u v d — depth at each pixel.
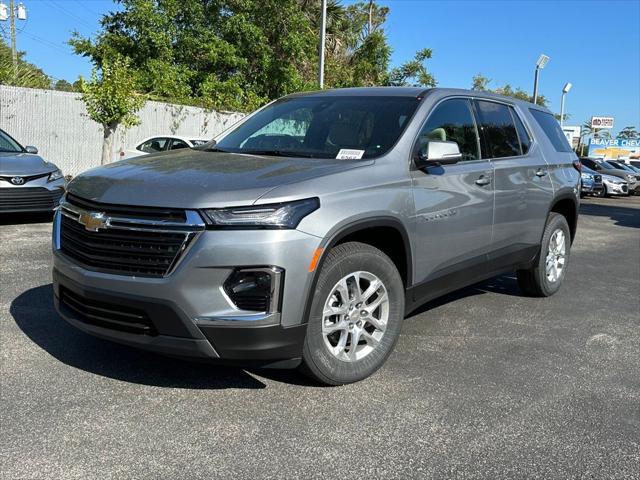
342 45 28.52
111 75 14.09
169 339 3.19
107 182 3.50
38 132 16.48
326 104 4.70
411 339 4.73
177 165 3.72
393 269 3.85
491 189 4.82
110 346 4.22
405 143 4.08
